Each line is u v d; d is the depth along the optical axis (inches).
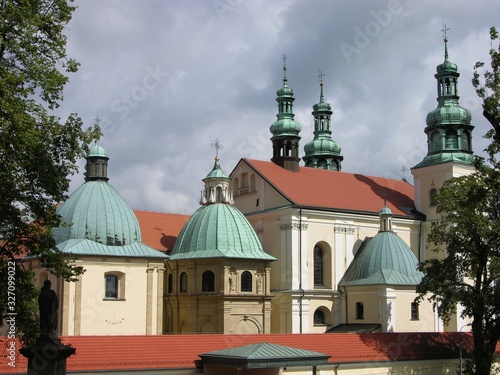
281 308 3240.7
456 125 3754.9
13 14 1373.0
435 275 2455.7
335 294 3326.8
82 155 1521.9
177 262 3088.1
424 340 2566.4
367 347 2404.0
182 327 3043.8
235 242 3065.9
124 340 2037.4
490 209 2362.2
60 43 1475.1
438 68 3823.8
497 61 2031.3
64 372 1422.2
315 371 2139.5
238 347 2113.7
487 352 2364.7
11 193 1412.4
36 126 1450.5
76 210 2874.0
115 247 2847.0
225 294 2928.2
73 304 2696.9
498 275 2310.5
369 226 3550.7
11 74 1359.5
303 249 3292.3
